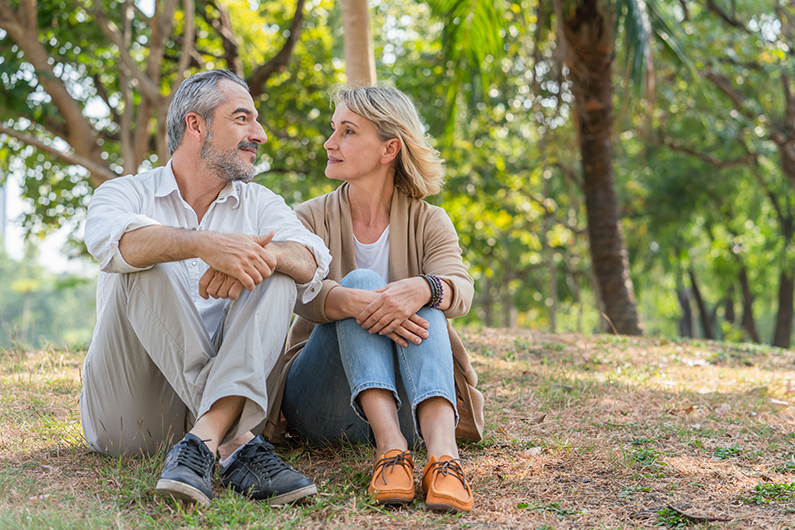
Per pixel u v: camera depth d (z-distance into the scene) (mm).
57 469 2135
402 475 1907
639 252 16922
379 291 2131
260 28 11398
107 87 10508
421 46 11945
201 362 2012
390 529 1744
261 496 1917
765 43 11289
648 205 15867
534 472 2234
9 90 8367
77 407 2938
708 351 5211
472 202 13242
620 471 2240
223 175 2281
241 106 2252
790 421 2982
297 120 11398
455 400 2059
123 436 2191
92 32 8727
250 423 1967
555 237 16281
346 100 2439
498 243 15914
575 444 2531
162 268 1958
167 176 2303
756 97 12203
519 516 1853
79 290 54938
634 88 6410
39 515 1701
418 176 2490
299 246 2158
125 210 2143
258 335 1984
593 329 24812
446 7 6582
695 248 20672
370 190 2490
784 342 18312
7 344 4285
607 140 8328
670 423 2873
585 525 1802
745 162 12867
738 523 1796
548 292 19125
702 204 15789
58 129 9141
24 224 11062
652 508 1927
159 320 1967
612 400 3303
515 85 10797
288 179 12938
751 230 18156
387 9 13523
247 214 2375
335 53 12594
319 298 2148
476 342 5074
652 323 31531
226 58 9695
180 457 1804
